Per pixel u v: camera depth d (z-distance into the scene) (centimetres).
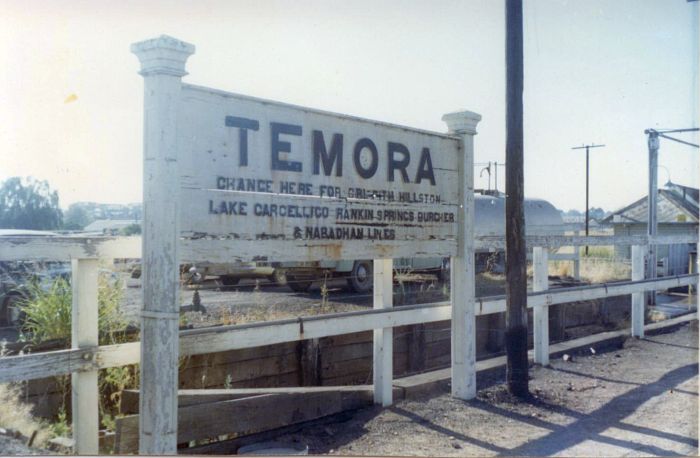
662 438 493
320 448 464
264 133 430
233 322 789
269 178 433
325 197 472
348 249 490
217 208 400
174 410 369
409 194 544
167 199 366
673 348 872
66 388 539
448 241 582
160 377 363
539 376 700
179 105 375
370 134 510
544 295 745
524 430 511
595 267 1805
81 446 386
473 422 529
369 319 537
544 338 758
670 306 1315
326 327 503
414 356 828
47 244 367
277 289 1310
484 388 636
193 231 387
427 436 492
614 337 907
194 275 1192
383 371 567
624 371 729
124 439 415
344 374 759
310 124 462
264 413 487
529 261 1795
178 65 369
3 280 727
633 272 951
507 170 623
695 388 650
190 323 752
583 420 540
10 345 548
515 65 618
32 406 496
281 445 464
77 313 387
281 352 697
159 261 364
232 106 410
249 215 419
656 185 1398
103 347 393
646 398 611
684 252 1669
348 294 1241
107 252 393
